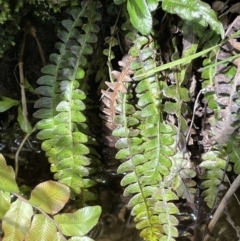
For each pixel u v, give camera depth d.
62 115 0.38
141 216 0.38
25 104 0.44
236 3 0.36
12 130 0.49
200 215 0.42
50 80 0.38
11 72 0.46
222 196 0.42
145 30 0.32
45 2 0.39
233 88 0.36
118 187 0.45
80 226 0.33
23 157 0.48
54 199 0.33
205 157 0.39
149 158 0.37
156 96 0.37
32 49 0.45
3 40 0.41
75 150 0.38
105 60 0.42
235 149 0.38
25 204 0.33
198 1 0.32
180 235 0.42
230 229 0.42
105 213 0.43
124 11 0.37
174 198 0.37
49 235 0.33
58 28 0.42
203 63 0.37
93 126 0.45
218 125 0.37
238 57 0.36
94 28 0.37
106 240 0.42
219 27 0.32
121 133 0.38
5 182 0.33
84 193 0.41
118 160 0.46
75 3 0.39
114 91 0.37
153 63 0.37
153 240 0.38
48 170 0.47
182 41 0.38
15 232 0.33
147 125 0.37
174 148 0.38
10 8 0.39
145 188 0.38
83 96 0.38
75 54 0.37
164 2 0.32
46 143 0.38
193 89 0.39
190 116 0.41
